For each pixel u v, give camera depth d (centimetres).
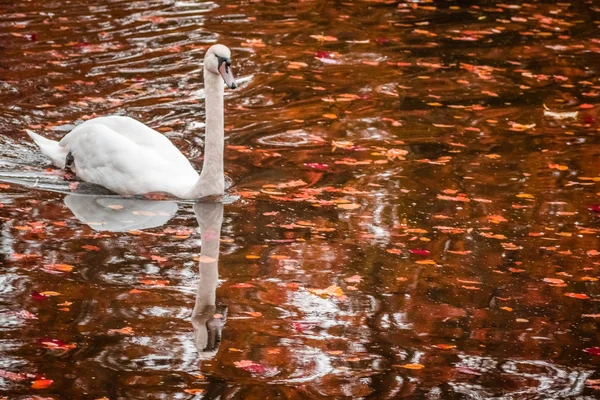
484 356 799
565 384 762
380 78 1592
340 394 728
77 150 1164
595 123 1423
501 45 1805
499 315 868
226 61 1062
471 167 1235
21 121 1314
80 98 1410
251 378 745
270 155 1256
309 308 864
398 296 894
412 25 1919
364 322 844
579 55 1762
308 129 1359
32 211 1049
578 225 1064
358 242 1002
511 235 1032
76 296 860
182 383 731
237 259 952
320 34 1819
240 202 1102
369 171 1209
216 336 806
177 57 1623
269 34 1802
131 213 1060
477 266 959
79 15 1841
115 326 812
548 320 862
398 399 727
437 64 1678
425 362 785
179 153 1173
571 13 2067
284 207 1088
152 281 897
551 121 1424
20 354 760
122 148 1131
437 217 1073
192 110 1398
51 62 1559
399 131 1363
